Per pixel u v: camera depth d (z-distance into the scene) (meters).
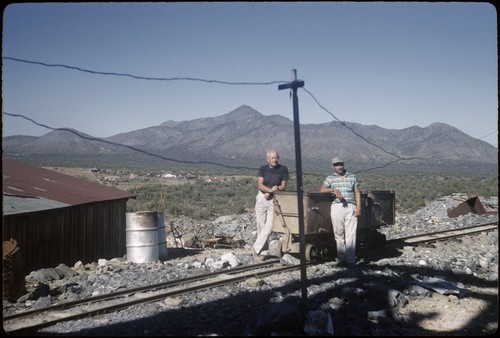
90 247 14.95
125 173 120.62
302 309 7.62
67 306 8.35
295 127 7.84
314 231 11.78
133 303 8.47
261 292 9.23
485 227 19.97
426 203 38.16
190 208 33.34
